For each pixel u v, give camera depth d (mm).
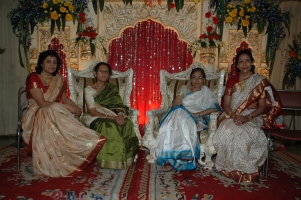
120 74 3746
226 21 4059
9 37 4719
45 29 4254
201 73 3324
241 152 2773
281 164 3408
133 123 3363
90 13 4242
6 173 2861
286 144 4598
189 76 3744
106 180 2701
